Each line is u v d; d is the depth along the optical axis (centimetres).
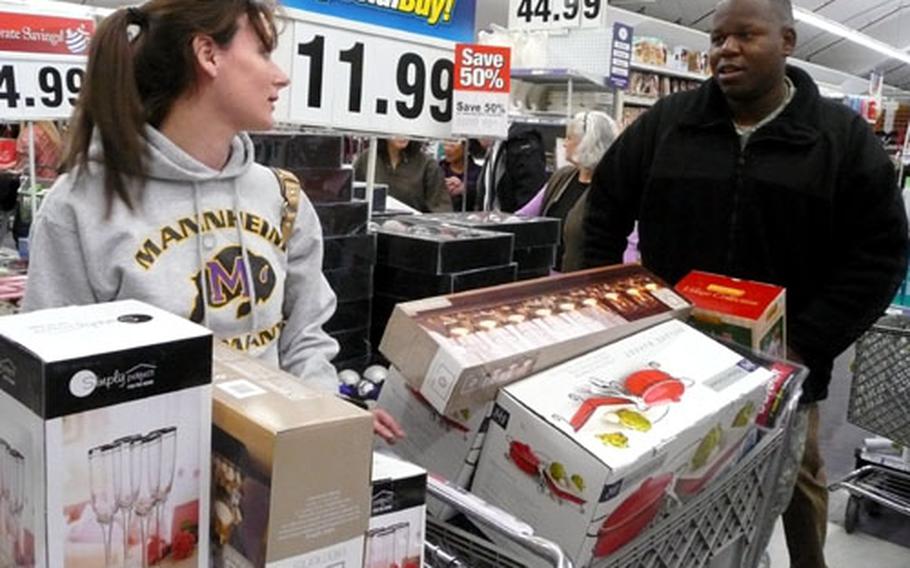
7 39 260
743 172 211
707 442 138
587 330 144
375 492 93
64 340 78
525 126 550
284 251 151
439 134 236
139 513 80
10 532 81
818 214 206
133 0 636
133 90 127
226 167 139
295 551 81
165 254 132
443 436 136
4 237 403
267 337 146
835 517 362
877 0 1673
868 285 203
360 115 215
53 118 273
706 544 152
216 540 86
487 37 647
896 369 310
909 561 325
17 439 77
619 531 127
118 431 77
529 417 124
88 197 128
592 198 249
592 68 637
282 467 79
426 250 196
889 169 204
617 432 123
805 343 204
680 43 1576
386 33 216
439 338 126
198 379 82
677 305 169
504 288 151
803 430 203
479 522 116
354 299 197
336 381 160
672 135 223
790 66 219
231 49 129
